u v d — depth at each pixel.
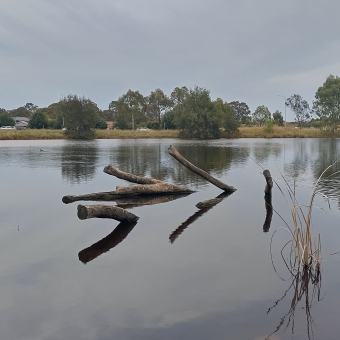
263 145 41.38
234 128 66.81
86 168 19.11
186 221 8.34
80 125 63.28
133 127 86.81
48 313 4.27
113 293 4.73
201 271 5.40
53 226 7.89
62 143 48.53
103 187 13.12
